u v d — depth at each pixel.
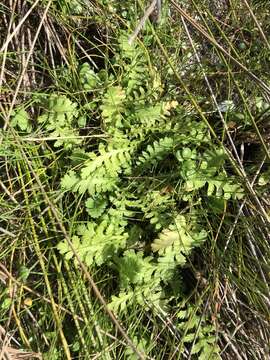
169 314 0.27
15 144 0.27
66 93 0.29
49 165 0.28
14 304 0.26
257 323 0.27
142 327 0.26
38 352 0.25
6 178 0.28
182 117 0.29
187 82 0.30
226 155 0.27
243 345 0.27
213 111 0.29
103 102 0.28
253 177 0.28
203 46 0.31
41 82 0.30
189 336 0.26
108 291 0.27
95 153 0.28
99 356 0.25
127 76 0.29
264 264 0.26
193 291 0.26
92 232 0.26
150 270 0.26
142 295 0.26
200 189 0.28
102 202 0.27
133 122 0.28
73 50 0.29
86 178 0.26
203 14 0.31
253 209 0.27
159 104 0.28
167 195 0.27
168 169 0.28
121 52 0.29
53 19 0.30
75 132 0.28
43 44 0.30
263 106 0.30
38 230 0.27
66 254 0.25
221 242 0.27
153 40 0.30
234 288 0.27
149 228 0.27
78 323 0.25
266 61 0.31
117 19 0.30
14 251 0.27
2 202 0.27
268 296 0.26
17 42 0.30
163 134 0.28
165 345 0.26
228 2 0.33
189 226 0.26
